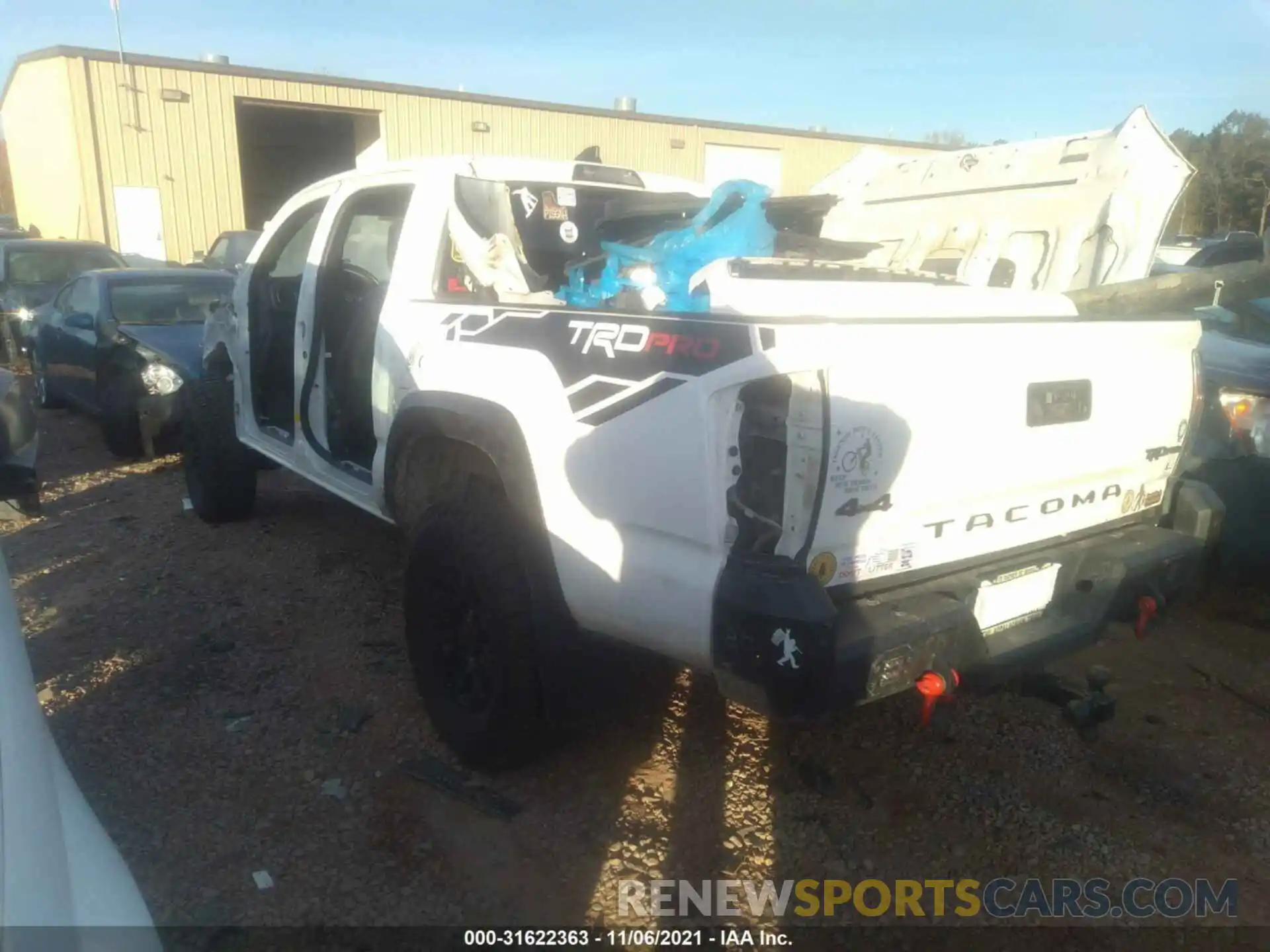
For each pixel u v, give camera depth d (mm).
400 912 2756
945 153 4562
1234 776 3553
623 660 3203
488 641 3191
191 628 4527
